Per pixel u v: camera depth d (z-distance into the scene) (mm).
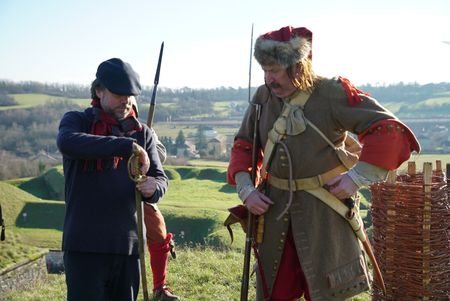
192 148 65938
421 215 3664
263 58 2896
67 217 3127
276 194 3121
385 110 2930
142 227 3160
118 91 3064
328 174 3014
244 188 3184
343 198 2928
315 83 3021
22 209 46906
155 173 3307
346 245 3064
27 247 13211
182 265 6375
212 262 6398
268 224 3152
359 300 4797
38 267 12734
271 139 3115
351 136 3172
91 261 3086
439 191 3691
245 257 3229
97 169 3082
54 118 80625
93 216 3068
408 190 3682
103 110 3176
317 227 3016
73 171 3131
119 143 2980
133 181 3160
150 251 4914
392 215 3752
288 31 2906
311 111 2998
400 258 3768
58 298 5934
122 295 3219
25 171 63312
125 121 3211
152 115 3633
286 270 3109
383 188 3787
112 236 3072
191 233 38062
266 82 3037
